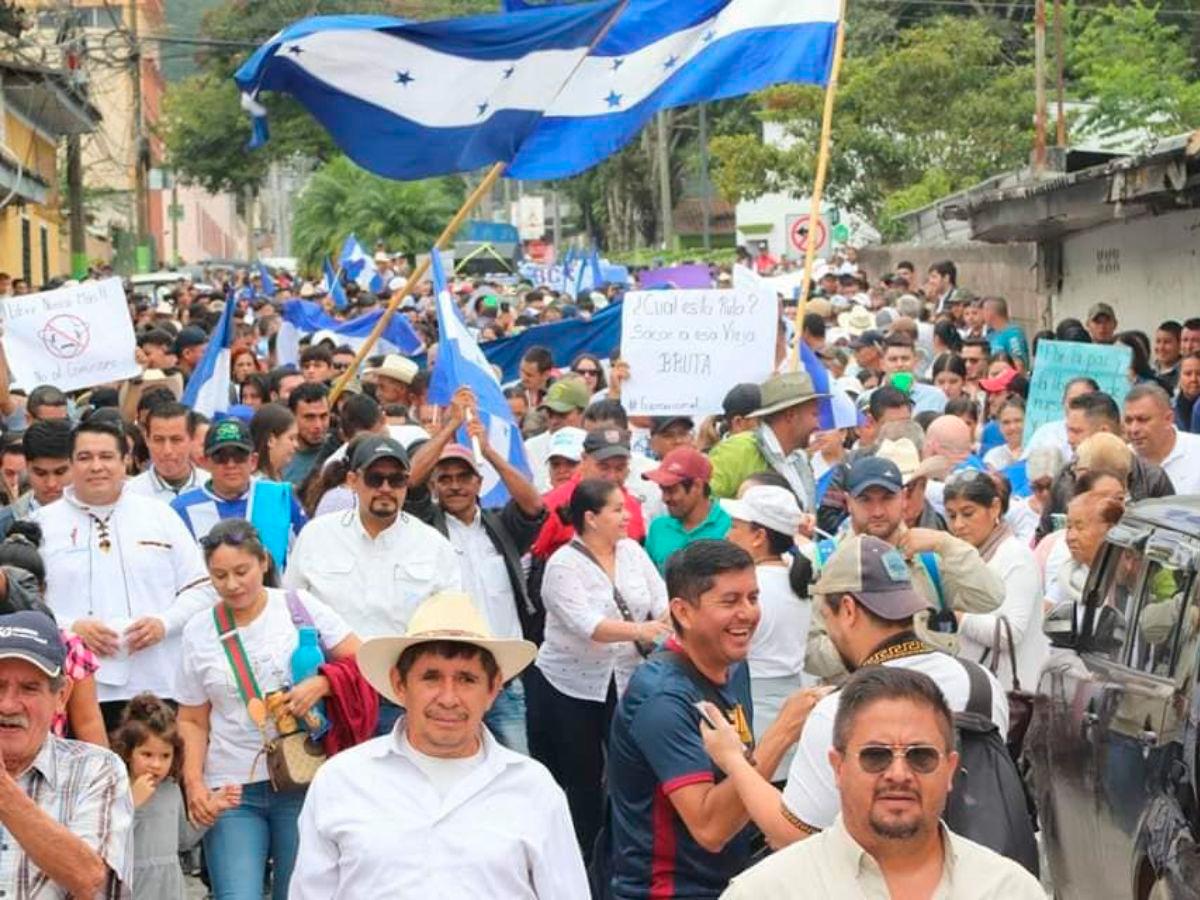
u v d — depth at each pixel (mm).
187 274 61094
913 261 40469
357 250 42344
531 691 10594
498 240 72688
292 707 8664
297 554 9805
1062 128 35375
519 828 6043
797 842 5367
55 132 48062
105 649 9266
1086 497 9852
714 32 14109
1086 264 27094
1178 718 7621
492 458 10812
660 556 10602
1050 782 9172
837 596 6609
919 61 47562
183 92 79312
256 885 8672
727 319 13430
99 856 6141
